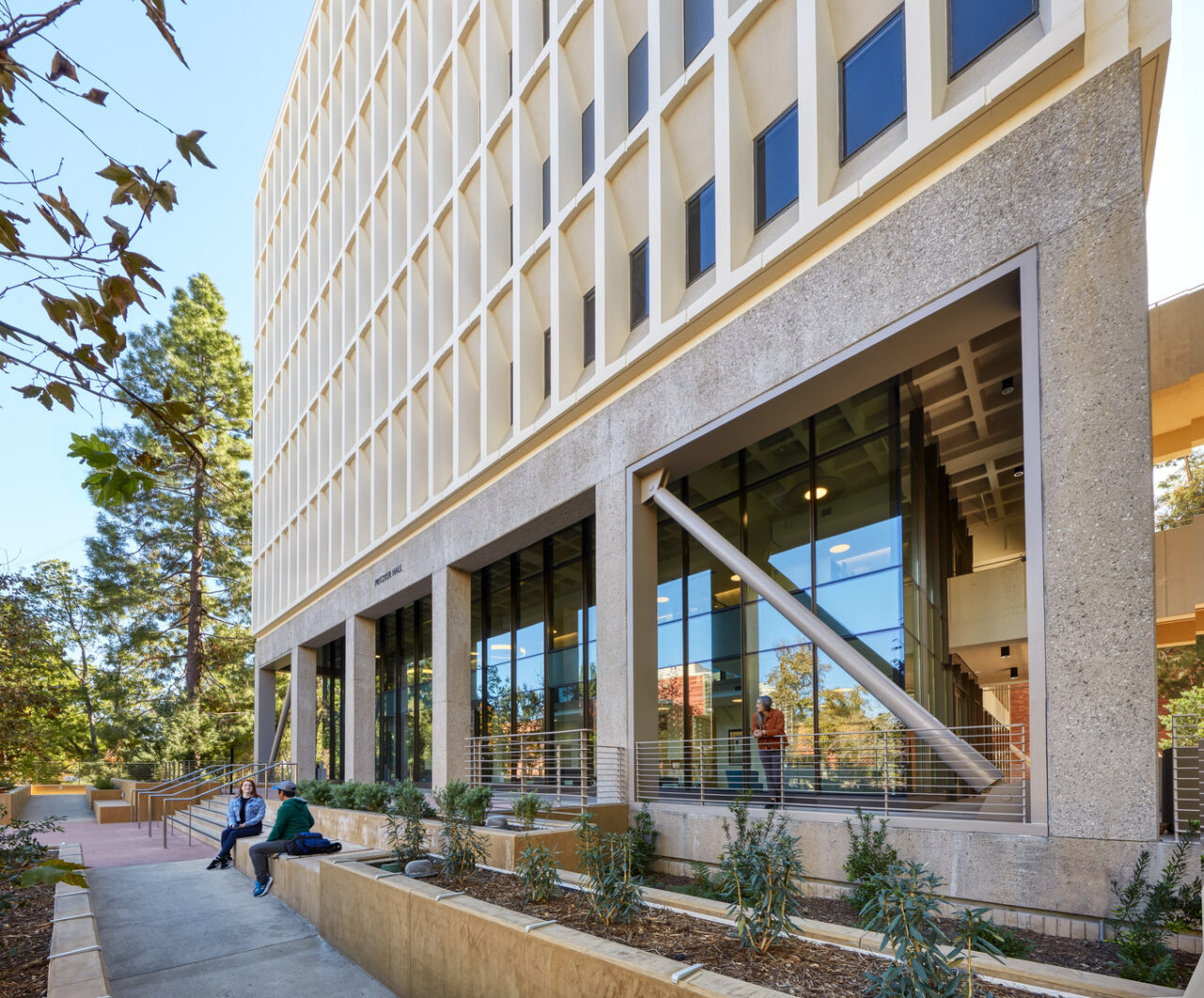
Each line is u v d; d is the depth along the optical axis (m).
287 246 35.94
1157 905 6.25
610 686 13.61
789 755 12.17
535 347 17.64
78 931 6.12
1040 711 7.64
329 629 28.53
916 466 12.54
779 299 11.30
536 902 6.28
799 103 11.14
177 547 41.62
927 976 3.58
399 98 24.36
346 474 27.28
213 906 9.70
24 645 14.58
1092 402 7.60
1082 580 7.46
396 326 23.86
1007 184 8.53
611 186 15.06
